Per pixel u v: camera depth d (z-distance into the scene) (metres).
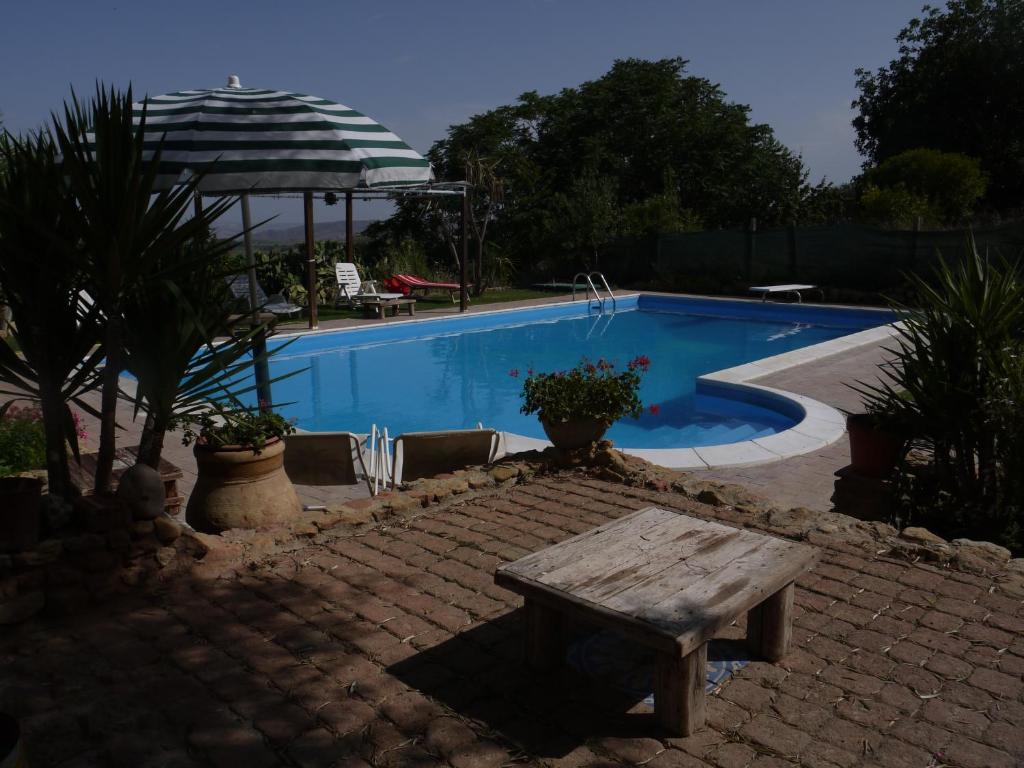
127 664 3.08
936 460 5.21
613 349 15.52
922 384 5.10
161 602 3.61
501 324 18.08
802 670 3.03
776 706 2.80
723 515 4.72
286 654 3.16
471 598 3.65
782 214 31.38
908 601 3.56
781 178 31.72
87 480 4.69
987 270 5.02
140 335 3.66
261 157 4.98
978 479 4.97
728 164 32.62
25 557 3.37
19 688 2.90
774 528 4.46
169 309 3.62
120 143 3.25
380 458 6.02
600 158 31.16
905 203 20.73
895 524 5.17
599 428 5.69
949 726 2.66
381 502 4.76
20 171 3.40
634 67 33.25
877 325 16.55
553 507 4.92
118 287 3.39
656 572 2.91
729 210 32.31
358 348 15.15
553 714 2.77
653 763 2.50
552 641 3.01
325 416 10.84
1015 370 4.64
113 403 3.72
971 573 3.83
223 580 3.85
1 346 3.48
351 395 11.98
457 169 28.94
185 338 3.66
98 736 2.62
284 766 2.47
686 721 2.61
